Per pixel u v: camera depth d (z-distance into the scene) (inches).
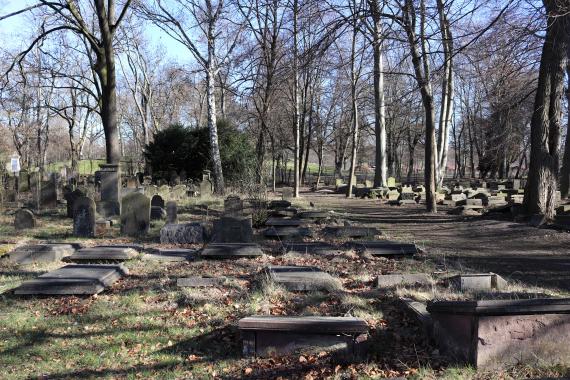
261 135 1144.2
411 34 410.0
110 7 812.6
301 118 1793.8
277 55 834.8
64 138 3031.5
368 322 244.7
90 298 292.4
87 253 387.5
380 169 1439.5
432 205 850.8
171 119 2389.3
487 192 1189.7
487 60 519.8
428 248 474.0
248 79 1083.9
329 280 302.0
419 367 196.2
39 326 254.2
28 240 476.4
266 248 453.4
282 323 213.9
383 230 634.2
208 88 1032.2
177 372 206.8
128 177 1055.6
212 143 1036.5
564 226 561.6
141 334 243.3
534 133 639.8
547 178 634.8
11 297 295.6
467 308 188.2
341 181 2054.6
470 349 189.5
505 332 185.9
